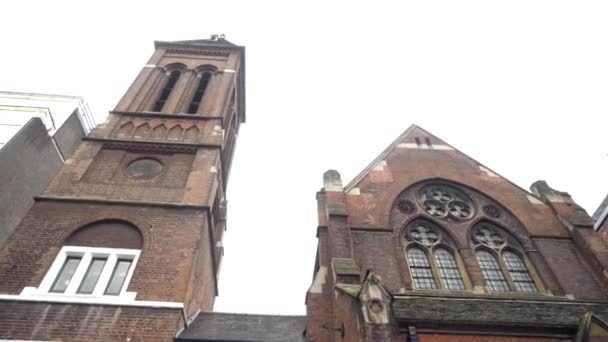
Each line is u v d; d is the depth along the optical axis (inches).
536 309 484.1
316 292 552.4
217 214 963.3
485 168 766.5
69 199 667.4
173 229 642.8
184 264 590.6
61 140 882.1
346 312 450.0
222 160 911.7
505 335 431.2
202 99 1029.2
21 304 509.4
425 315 441.7
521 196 710.5
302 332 562.6
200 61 1208.2
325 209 663.1
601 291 553.0
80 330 488.4
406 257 598.9
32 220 623.8
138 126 877.2
